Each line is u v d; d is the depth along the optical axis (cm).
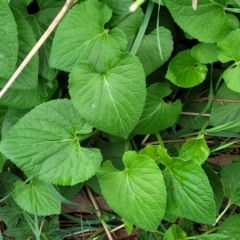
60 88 22
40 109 20
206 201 20
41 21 20
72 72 19
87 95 19
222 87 22
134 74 19
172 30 22
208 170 22
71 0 19
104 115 19
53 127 20
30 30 20
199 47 20
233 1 19
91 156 20
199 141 21
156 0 19
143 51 20
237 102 22
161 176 20
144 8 21
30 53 19
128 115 19
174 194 20
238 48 20
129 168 20
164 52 20
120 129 19
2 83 20
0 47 19
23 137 20
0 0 18
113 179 21
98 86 19
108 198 21
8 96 21
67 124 20
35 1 21
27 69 20
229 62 22
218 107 22
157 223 20
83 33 19
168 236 22
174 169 20
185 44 22
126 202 20
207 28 19
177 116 22
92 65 19
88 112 19
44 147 20
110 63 19
